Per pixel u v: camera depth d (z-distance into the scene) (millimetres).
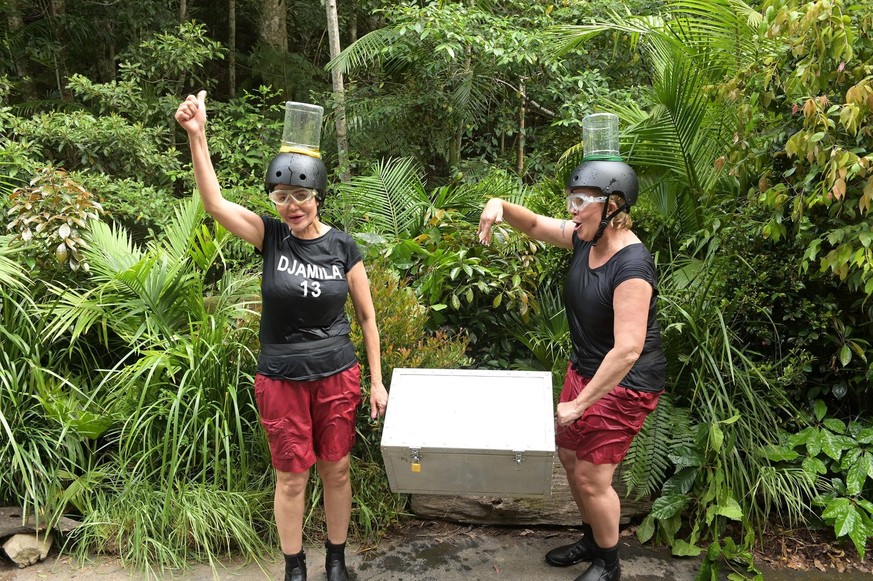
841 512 2611
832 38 2385
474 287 3441
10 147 4387
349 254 2199
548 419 2119
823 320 2857
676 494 2729
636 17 4133
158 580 2463
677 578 2543
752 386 2947
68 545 2641
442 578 2520
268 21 7426
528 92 5957
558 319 3334
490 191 4152
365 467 2854
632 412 2152
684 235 3604
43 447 2719
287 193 1986
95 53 7395
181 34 5945
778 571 2596
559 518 2826
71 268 3078
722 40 3621
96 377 3150
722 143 3475
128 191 4785
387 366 2844
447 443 2037
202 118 1950
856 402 3076
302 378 2094
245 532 2588
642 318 1980
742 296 2934
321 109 2074
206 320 2949
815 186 2600
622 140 3752
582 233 2102
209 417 2719
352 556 2654
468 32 5070
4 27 6660
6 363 2836
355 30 7797
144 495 2650
